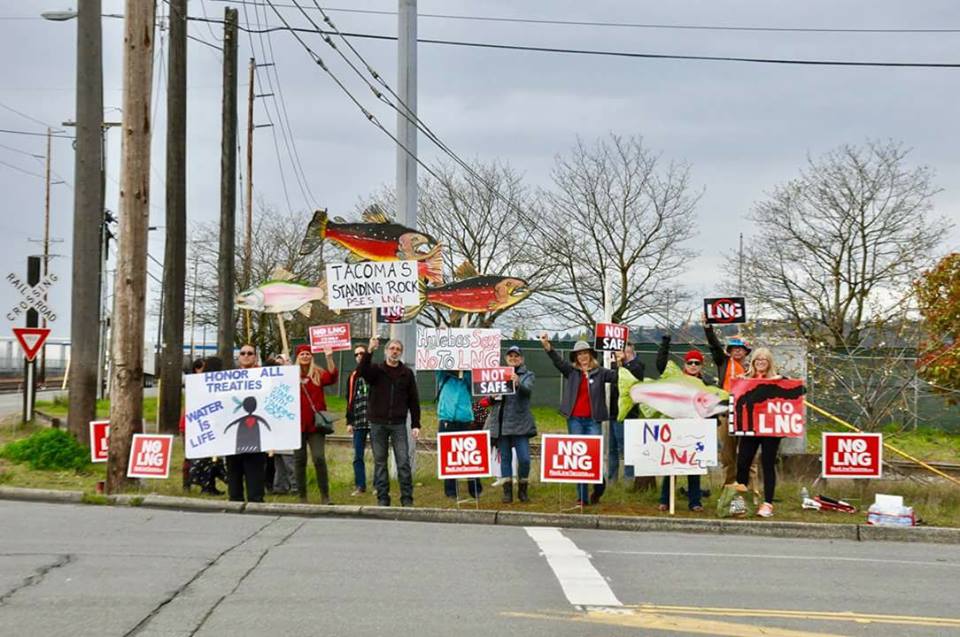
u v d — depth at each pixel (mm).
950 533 11828
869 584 8875
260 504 12789
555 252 42438
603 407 13375
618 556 9961
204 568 8828
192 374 13492
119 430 13711
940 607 8039
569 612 7531
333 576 8594
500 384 13258
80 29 18906
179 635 6758
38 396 44250
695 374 13727
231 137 24625
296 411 12875
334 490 14523
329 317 43469
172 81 21469
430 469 16375
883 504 12328
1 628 6867
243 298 14695
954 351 18328
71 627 6910
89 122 18766
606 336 14414
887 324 20859
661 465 12656
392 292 14219
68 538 10250
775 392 12430
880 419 15695
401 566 9094
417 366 14016
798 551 10664
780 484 14828
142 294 13914
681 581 8781
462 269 18484
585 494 13141
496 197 44500
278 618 7199
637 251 41344
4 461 15773
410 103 16484
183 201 21641
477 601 7809
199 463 13750
